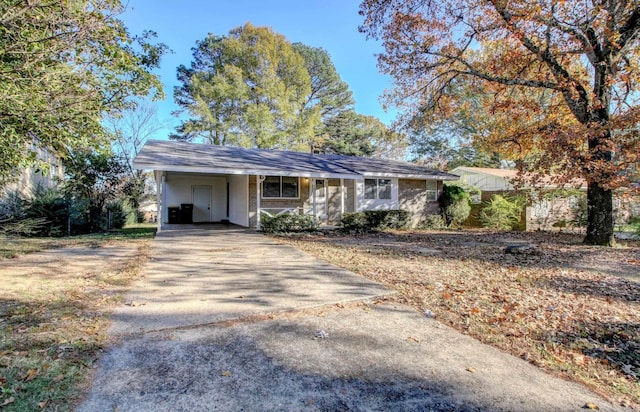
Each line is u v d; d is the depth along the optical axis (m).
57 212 12.14
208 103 26.69
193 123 26.20
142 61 6.22
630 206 12.74
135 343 3.19
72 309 4.04
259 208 13.28
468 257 8.05
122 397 2.35
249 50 27.59
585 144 10.73
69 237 11.46
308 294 4.88
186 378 2.62
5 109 4.34
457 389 2.58
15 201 11.45
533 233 13.64
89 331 3.41
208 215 17.98
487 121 16.36
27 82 4.58
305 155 17.48
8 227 10.47
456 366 2.95
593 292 5.25
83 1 4.73
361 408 2.31
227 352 3.06
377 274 6.19
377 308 4.37
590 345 3.49
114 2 4.91
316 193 15.98
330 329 3.65
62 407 2.21
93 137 5.70
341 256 7.98
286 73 29.91
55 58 4.90
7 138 4.59
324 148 35.47
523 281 5.82
